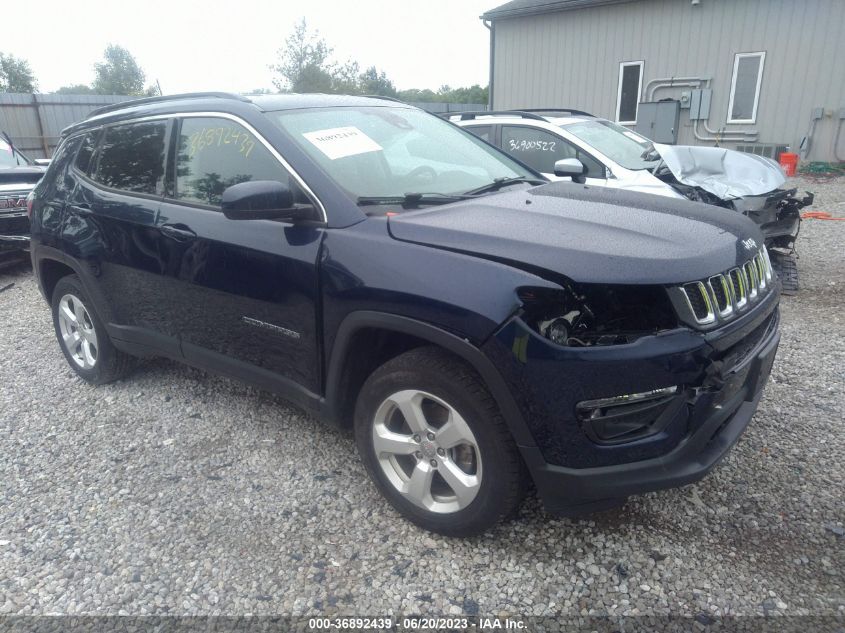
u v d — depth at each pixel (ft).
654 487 7.53
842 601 7.61
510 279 7.39
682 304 7.39
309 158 9.52
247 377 10.59
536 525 9.07
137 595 8.05
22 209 24.03
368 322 8.39
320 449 11.26
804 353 14.84
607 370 7.15
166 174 11.37
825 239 26.91
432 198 9.68
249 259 9.72
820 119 46.24
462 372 7.91
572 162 13.43
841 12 43.78
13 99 60.44
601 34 53.52
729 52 48.34
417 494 8.77
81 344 14.29
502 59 59.31
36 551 8.87
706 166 20.10
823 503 9.36
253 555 8.70
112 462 11.06
